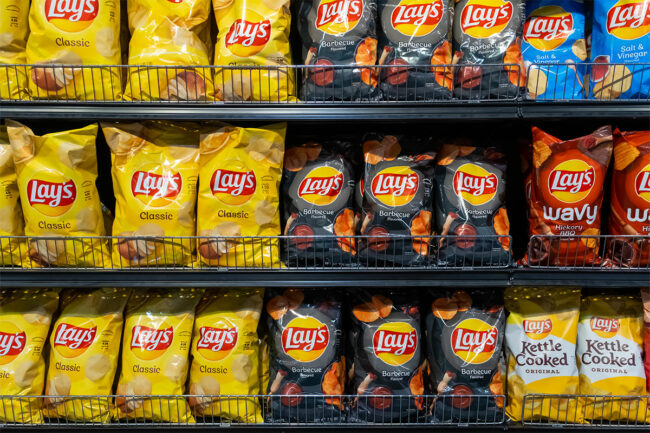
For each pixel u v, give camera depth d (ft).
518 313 5.45
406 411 5.36
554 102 4.86
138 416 5.30
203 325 5.40
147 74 4.86
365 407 5.38
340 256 5.25
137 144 5.16
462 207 5.25
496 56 5.02
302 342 5.38
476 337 5.33
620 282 5.05
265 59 4.99
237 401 5.30
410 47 5.06
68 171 4.99
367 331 5.41
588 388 5.34
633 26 4.92
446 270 5.12
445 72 5.03
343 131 6.20
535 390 5.32
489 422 5.34
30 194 5.01
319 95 5.04
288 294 5.63
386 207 5.22
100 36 4.90
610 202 5.26
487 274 5.13
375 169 5.31
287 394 5.36
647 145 5.00
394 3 5.13
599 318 5.42
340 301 5.58
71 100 4.92
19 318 5.30
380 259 5.22
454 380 5.34
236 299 5.48
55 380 5.23
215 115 4.91
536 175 5.05
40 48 4.87
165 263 5.16
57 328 5.30
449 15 5.13
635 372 5.26
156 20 4.99
